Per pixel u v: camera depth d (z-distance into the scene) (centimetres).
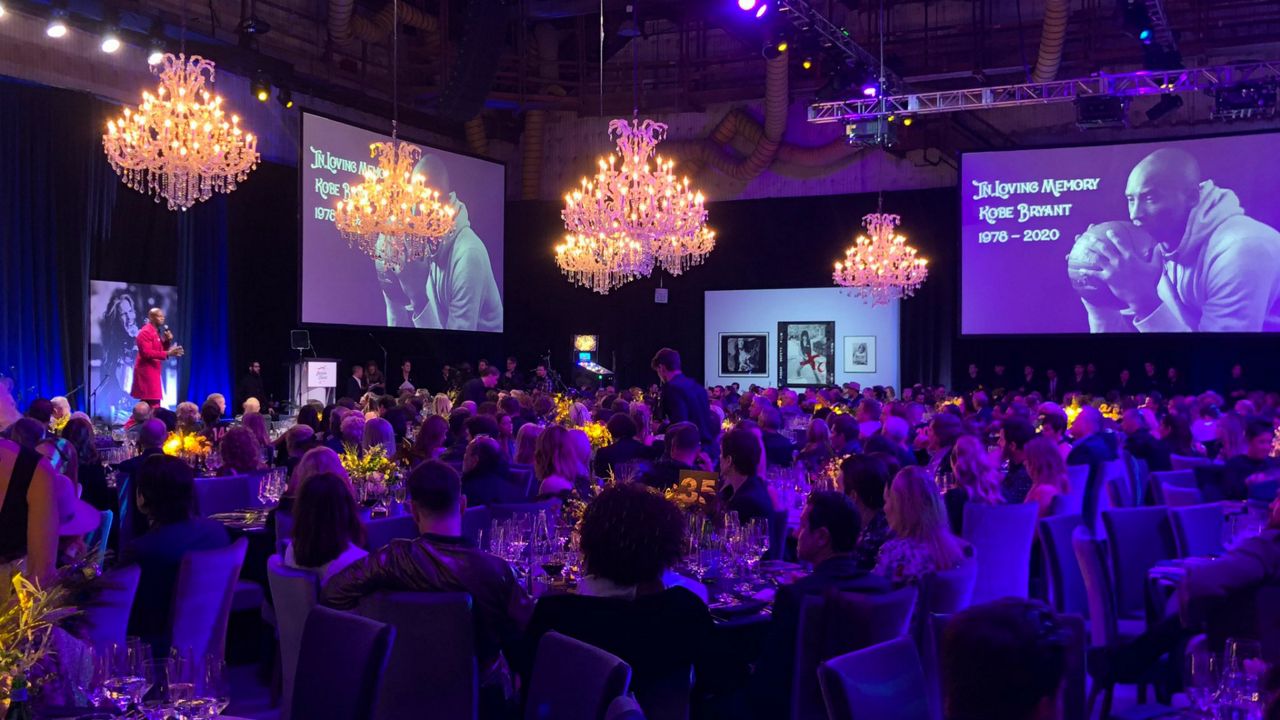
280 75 1642
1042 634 151
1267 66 1570
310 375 1664
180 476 489
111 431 1459
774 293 2261
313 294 1670
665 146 2227
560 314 2322
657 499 337
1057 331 1848
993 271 1883
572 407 1020
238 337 1797
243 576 711
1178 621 459
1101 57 1869
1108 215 1819
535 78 2133
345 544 445
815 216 2198
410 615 368
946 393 1678
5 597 276
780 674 377
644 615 324
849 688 265
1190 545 589
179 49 1493
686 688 329
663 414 884
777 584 488
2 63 1427
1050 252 1852
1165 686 512
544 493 630
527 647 332
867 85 1622
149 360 1453
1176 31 1864
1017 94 1634
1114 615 517
